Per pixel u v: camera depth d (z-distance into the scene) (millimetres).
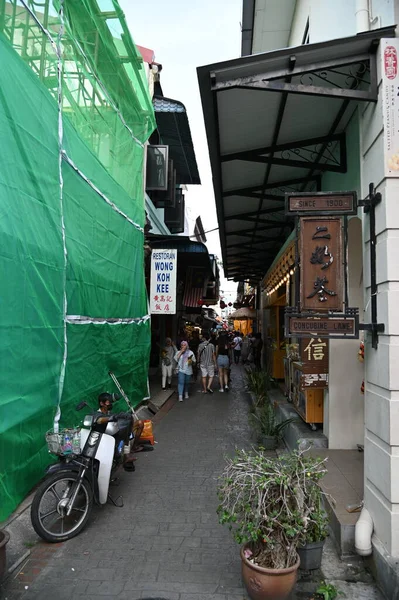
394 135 3510
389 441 3338
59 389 4961
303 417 6969
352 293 5875
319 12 5941
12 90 3982
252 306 27000
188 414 9914
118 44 7816
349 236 5793
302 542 3281
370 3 4074
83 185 5773
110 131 7172
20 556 3656
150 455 6746
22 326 4082
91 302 6008
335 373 6000
